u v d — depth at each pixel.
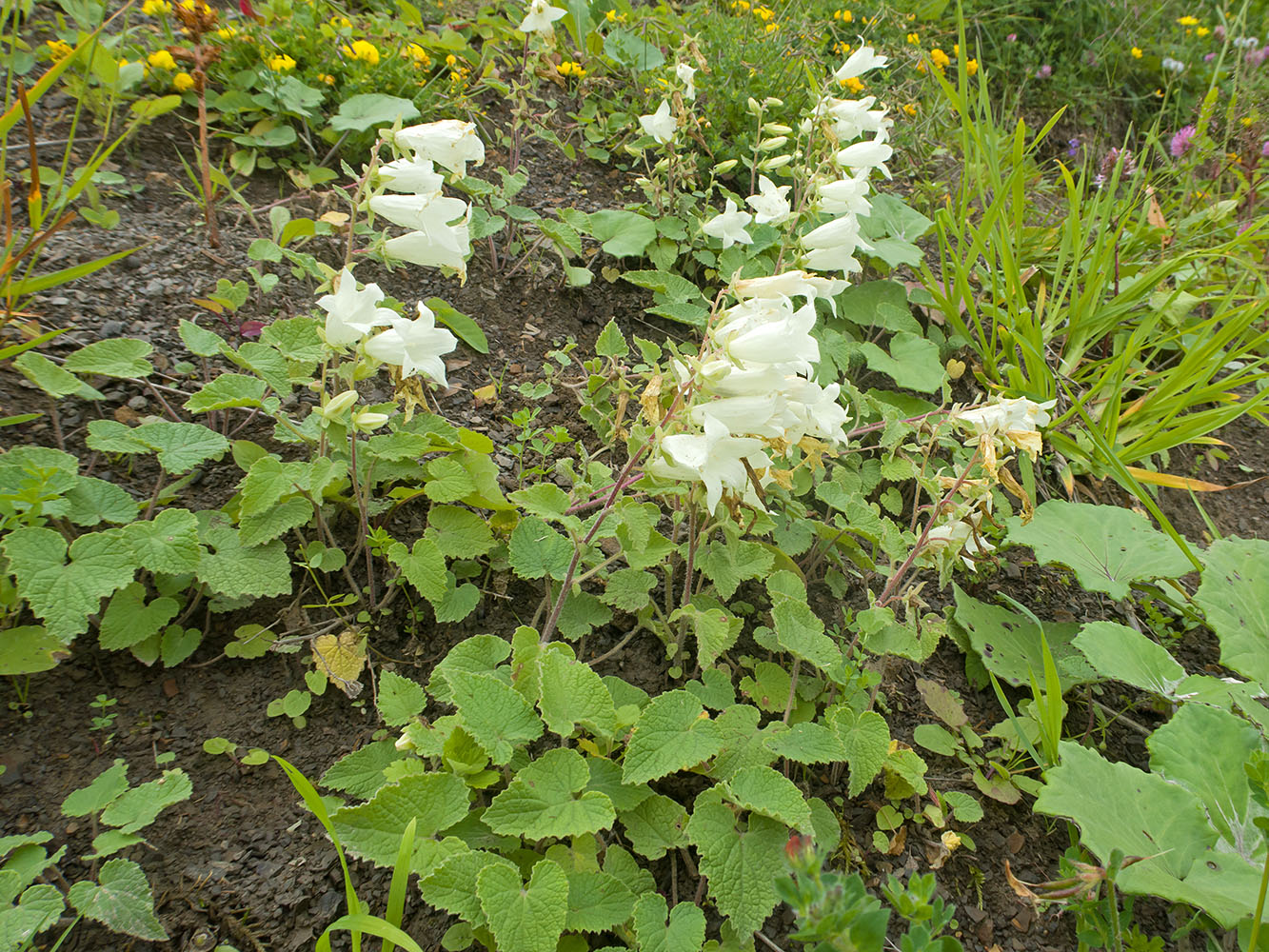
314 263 0.56
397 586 0.50
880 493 0.66
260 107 0.69
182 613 0.46
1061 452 0.72
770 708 0.48
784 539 0.56
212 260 0.60
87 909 0.36
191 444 0.46
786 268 0.61
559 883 0.36
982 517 0.52
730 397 0.39
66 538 0.45
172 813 0.41
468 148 0.46
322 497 0.47
